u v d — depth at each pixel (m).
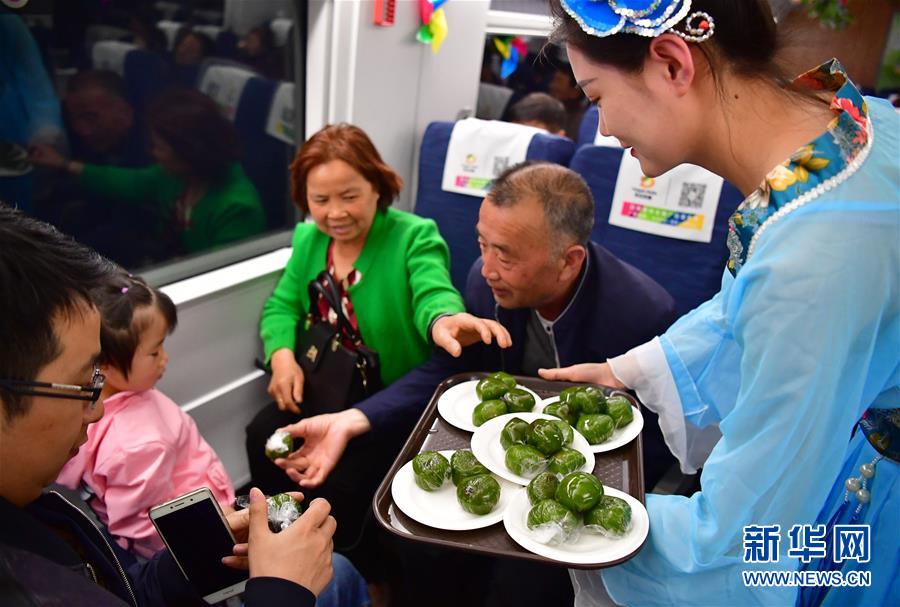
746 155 0.86
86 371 0.76
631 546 0.92
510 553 0.92
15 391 0.70
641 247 2.06
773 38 0.83
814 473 0.83
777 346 0.78
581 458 1.07
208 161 2.06
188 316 1.92
